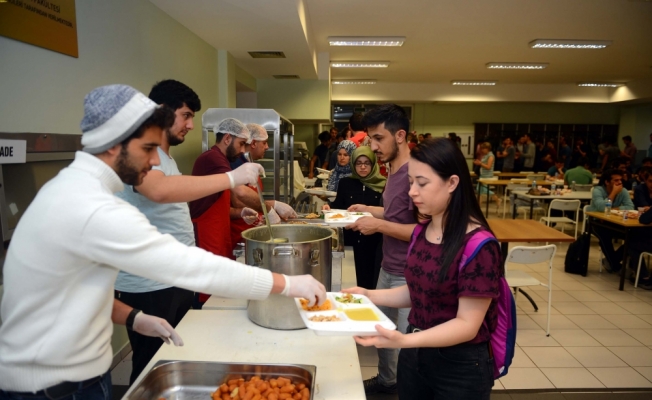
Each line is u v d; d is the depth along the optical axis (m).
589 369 2.66
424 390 1.35
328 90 6.82
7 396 0.89
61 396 0.88
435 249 1.22
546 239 3.23
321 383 1.12
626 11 4.43
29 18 1.72
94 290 0.89
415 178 1.18
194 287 0.93
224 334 1.39
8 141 1.46
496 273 1.12
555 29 5.11
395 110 1.88
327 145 7.41
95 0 2.24
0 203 1.44
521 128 11.80
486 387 1.21
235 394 1.06
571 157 11.21
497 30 5.17
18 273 0.84
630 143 9.77
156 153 0.97
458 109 11.77
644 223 3.88
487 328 1.20
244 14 3.28
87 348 0.90
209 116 3.28
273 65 5.53
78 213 0.81
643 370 2.65
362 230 1.88
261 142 3.04
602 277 4.45
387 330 1.04
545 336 3.10
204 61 4.20
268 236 1.66
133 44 2.69
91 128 0.86
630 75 8.61
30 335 0.85
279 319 1.41
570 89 10.24
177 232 1.71
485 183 7.73
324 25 4.96
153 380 1.10
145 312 1.66
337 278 1.99
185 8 3.13
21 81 1.71
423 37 5.50
